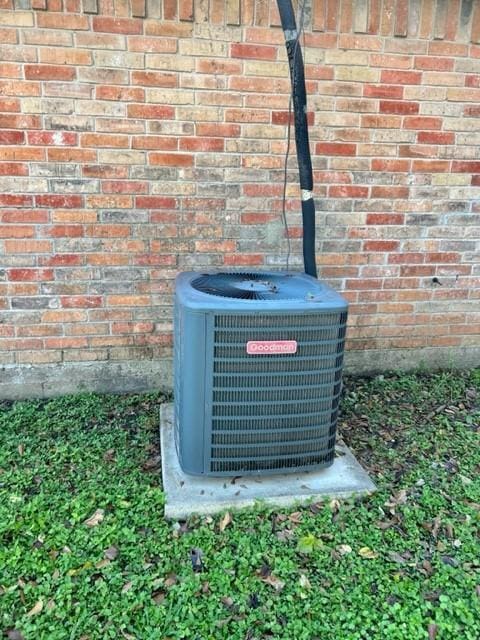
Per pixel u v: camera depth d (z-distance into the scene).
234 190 3.18
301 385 2.37
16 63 2.79
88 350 3.31
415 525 2.30
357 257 3.46
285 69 3.03
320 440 2.48
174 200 3.14
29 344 3.23
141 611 1.84
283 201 3.24
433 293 3.64
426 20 3.11
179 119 3.01
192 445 2.36
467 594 1.96
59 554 2.07
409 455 2.84
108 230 3.12
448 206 3.48
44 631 1.75
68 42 2.80
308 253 2.75
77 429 2.98
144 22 2.84
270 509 2.38
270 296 2.35
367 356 3.70
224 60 2.96
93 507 2.34
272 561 2.08
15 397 3.29
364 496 2.48
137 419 3.12
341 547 2.17
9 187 2.95
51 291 3.17
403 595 1.93
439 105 3.27
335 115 3.17
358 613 1.86
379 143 3.26
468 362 3.85
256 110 3.06
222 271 2.88
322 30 3.01
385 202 3.38
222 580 1.97
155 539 2.17
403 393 3.49
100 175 3.02
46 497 2.39
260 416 2.36
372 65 3.12
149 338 3.35
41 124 2.89
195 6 2.86
